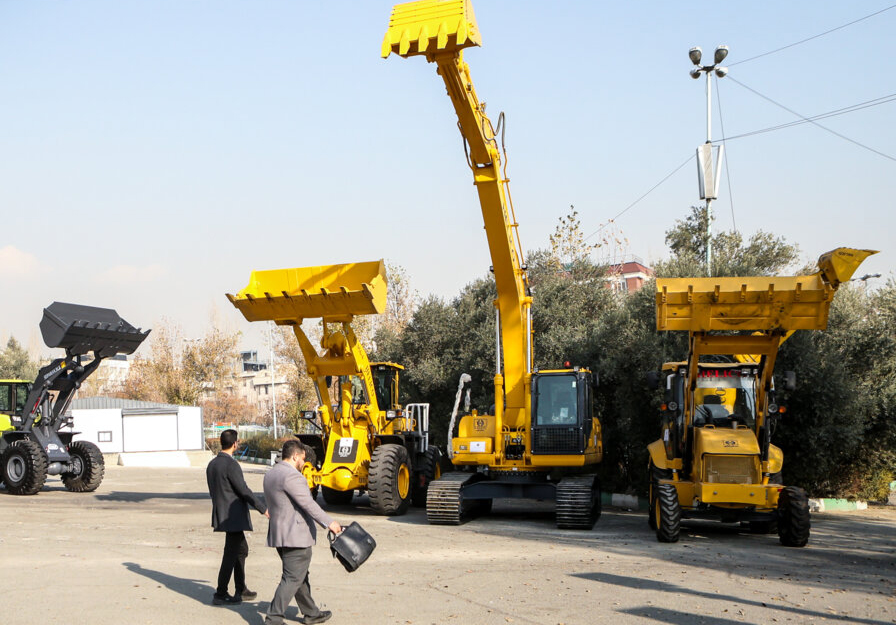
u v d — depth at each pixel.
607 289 28.61
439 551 11.82
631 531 14.88
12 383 23.36
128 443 49.75
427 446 19.52
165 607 7.81
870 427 18.92
